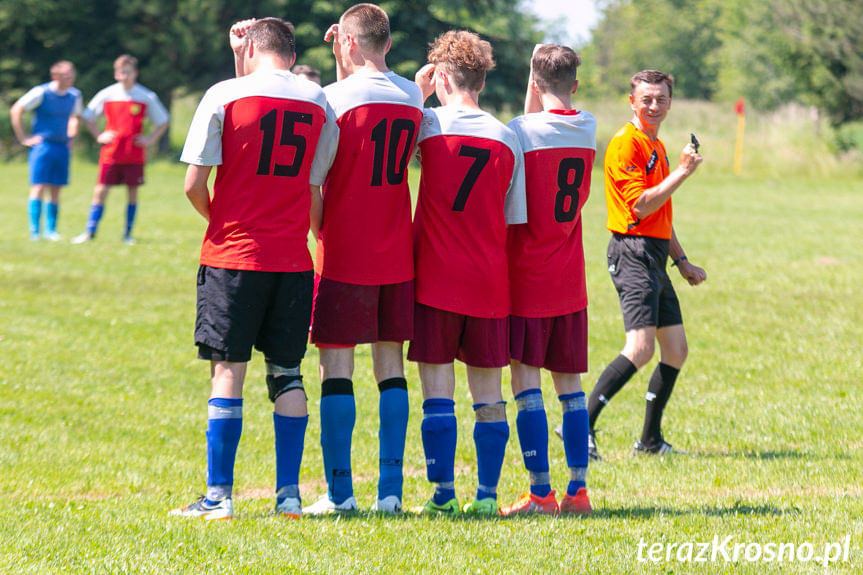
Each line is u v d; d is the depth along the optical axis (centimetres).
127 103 5534
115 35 13812
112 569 1293
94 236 5662
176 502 1825
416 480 2116
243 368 1638
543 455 1741
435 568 1337
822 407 2667
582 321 1780
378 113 1655
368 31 1694
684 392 2900
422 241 1708
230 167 1593
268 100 1587
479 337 1692
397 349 1733
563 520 1630
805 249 6025
